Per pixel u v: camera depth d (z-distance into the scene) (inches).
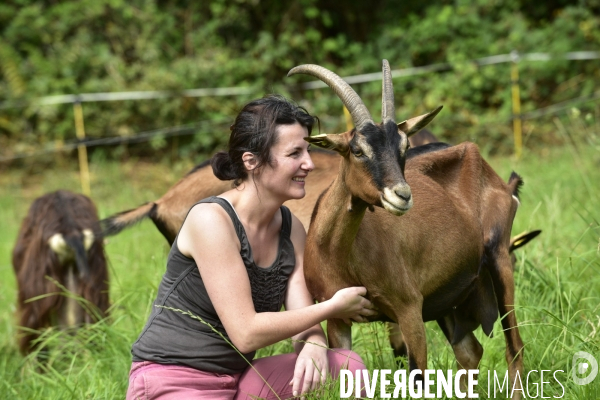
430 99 539.2
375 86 557.0
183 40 595.2
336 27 620.7
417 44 581.0
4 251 371.6
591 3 586.9
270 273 155.0
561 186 348.8
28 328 243.4
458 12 580.1
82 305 237.8
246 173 152.4
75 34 581.9
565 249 257.1
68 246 241.3
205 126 531.2
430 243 167.9
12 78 546.9
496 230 181.2
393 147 145.2
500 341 201.8
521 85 543.5
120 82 542.6
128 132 539.5
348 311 153.9
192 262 151.6
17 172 537.3
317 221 160.4
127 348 215.2
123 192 490.6
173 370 151.2
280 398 155.9
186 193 220.5
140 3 582.6
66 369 229.8
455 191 183.5
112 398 187.8
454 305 178.2
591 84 537.3
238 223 149.6
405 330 162.7
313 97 566.9
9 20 585.0
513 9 588.1
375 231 159.9
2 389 210.4
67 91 546.0
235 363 155.5
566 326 175.8
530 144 504.1
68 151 540.7
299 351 160.4
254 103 151.6
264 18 603.8
